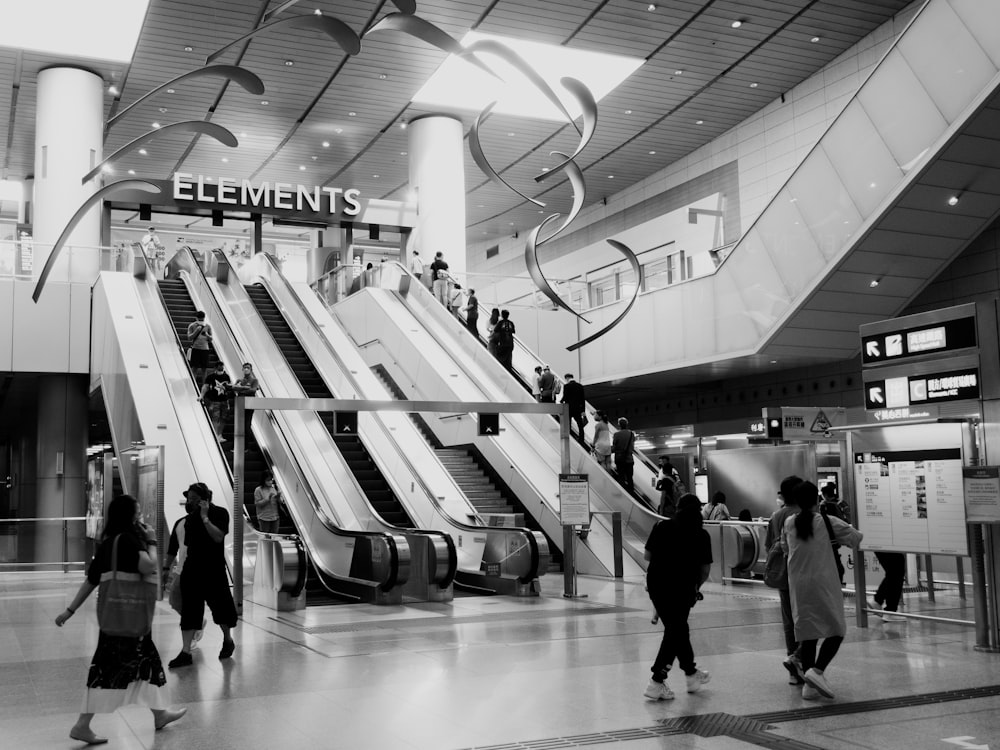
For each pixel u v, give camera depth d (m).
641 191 32.09
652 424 28.47
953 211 15.73
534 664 7.79
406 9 15.01
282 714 6.11
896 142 15.08
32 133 28.66
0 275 22.78
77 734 5.49
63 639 9.60
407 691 6.77
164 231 38.72
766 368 21.72
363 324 24.52
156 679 5.70
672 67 23.75
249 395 16.55
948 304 18.55
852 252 16.28
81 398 23.69
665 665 6.45
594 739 5.42
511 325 21.03
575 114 26.70
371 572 12.43
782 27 21.78
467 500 16.20
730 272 19.75
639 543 15.83
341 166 32.34
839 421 15.00
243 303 21.31
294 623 10.48
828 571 6.47
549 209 36.06
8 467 36.84
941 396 8.92
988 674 7.16
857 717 5.88
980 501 8.13
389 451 17.20
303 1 20.47
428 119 27.67
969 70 13.62
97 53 23.05
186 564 8.04
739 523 14.12
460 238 27.84
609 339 24.61
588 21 21.56
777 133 25.66
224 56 23.23
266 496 14.21
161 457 12.88
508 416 19.17
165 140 29.36
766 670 7.43
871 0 20.56
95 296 22.39
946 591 12.94
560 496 12.72
